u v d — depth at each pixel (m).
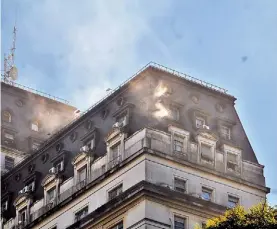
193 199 79.19
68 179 87.81
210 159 83.06
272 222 61.97
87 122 90.38
